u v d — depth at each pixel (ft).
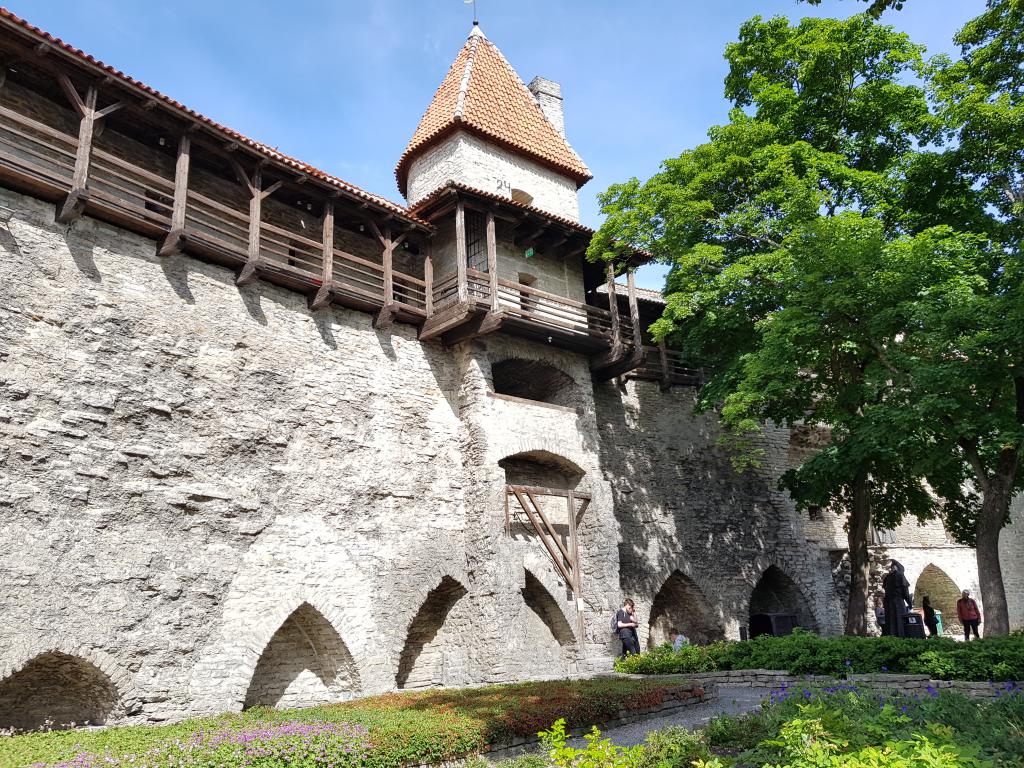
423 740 31.07
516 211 63.00
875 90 60.95
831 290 51.19
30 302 40.81
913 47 61.16
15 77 46.06
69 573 38.91
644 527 74.69
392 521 54.13
